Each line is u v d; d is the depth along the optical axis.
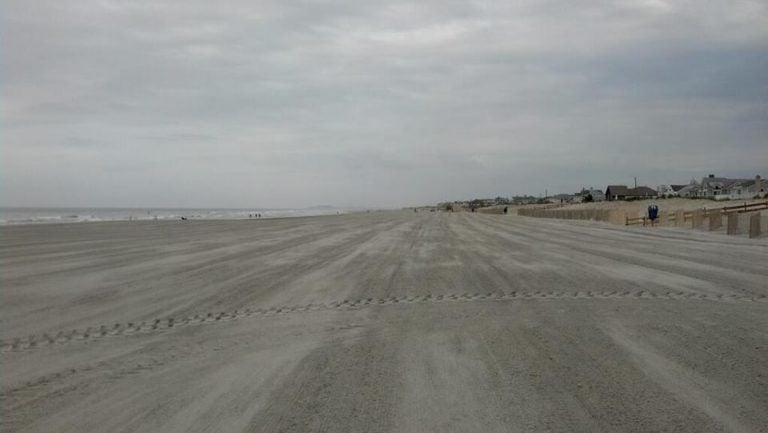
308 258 16.84
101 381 5.30
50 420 4.34
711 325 7.38
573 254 17.50
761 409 4.41
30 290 10.87
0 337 7.08
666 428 4.07
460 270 13.66
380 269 13.99
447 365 5.70
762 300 9.21
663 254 17.19
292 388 5.05
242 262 15.77
